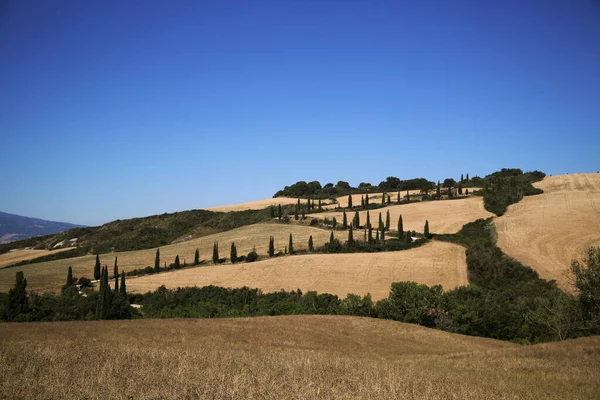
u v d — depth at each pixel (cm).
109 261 11419
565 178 15712
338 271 9000
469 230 11288
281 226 14062
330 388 1800
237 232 13900
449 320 6197
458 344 4309
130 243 15050
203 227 16325
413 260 9375
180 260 11338
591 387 2042
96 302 7231
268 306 7356
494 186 16388
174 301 8194
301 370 2161
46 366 1958
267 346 3303
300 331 4209
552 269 7956
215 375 1897
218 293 8275
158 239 15600
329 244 10825
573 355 2878
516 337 5834
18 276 6612
